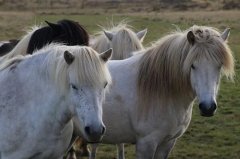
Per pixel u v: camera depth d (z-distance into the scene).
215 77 8.99
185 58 9.43
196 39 9.13
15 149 8.24
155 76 9.77
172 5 68.81
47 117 8.08
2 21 48.28
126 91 9.97
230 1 69.25
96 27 43.19
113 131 10.16
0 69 8.83
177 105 9.71
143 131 9.82
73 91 7.59
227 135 15.94
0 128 8.27
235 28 43.16
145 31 14.19
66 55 7.52
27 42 11.64
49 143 8.22
